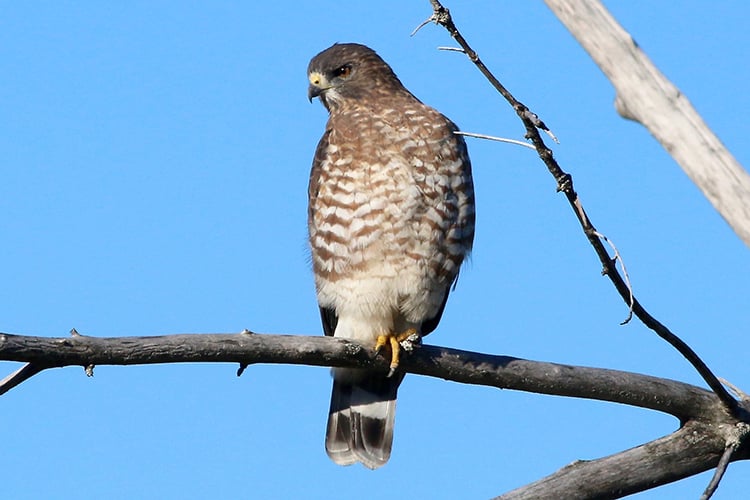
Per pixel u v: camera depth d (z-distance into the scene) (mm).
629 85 5926
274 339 9555
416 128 12469
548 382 10312
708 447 10109
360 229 12273
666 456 10062
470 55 8133
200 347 9086
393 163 12305
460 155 12594
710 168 5711
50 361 8461
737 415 10094
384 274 12266
